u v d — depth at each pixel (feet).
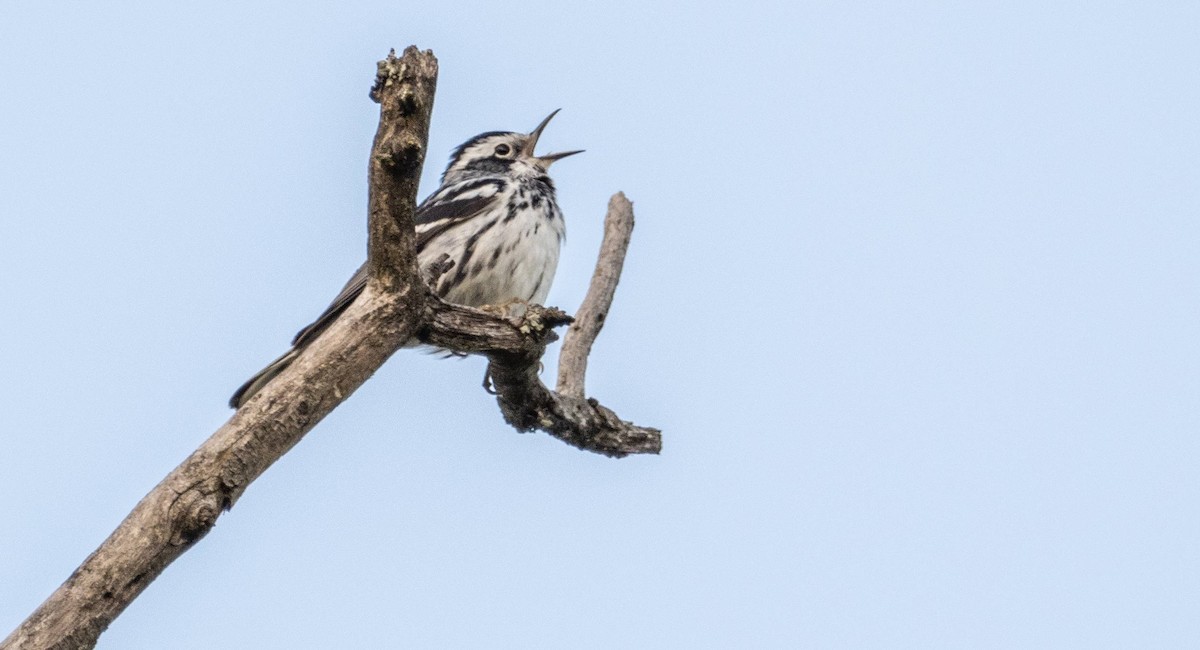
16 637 28.76
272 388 34.14
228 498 32.30
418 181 34.91
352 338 35.81
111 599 29.86
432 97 33.99
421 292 37.45
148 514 30.86
